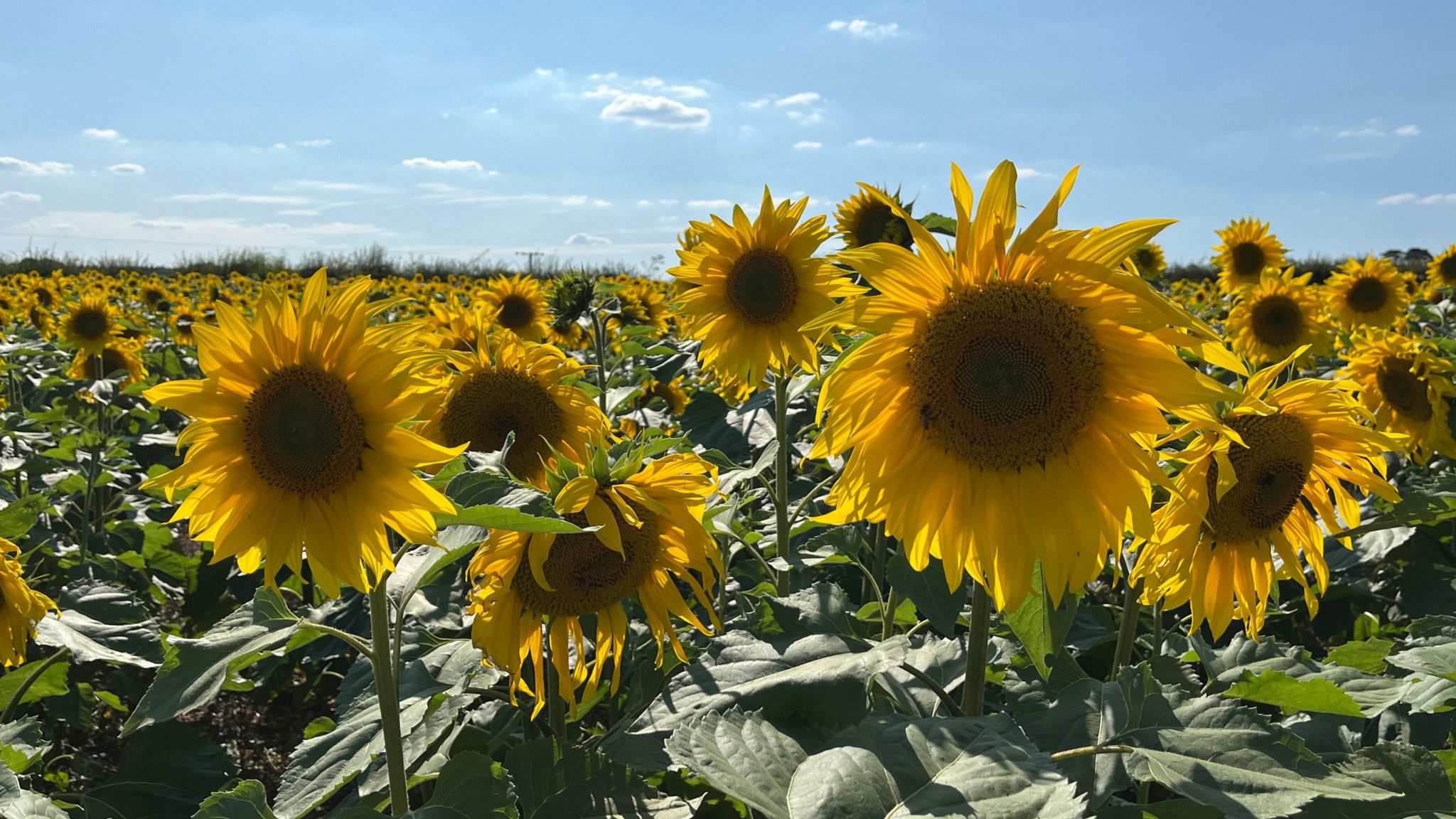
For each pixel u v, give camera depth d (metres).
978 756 0.55
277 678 1.54
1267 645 0.83
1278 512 0.80
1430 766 0.67
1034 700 0.81
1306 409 0.80
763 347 1.48
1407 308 2.59
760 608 0.84
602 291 1.95
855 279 1.48
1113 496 0.69
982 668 0.70
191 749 1.08
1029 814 0.50
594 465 0.81
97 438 1.87
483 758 0.69
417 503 0.65
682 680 0.77
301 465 0.67
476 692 0.93
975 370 0.68
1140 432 0.68
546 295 2.38
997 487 0.70
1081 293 0.68
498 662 0.83
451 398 1.14
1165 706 0.65
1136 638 1.11
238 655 0.65
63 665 1.10
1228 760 0.59
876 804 0.52
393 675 0.71
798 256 1.46
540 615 0.85
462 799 0.68
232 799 0.66
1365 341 1.58
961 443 0.70
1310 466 0.81
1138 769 0.59
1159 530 0.79
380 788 0.81
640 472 0.82
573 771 0.75
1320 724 0.83
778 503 1.17
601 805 0.73
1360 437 0.79
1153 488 0.84
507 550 0.82
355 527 0.67
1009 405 0.68
